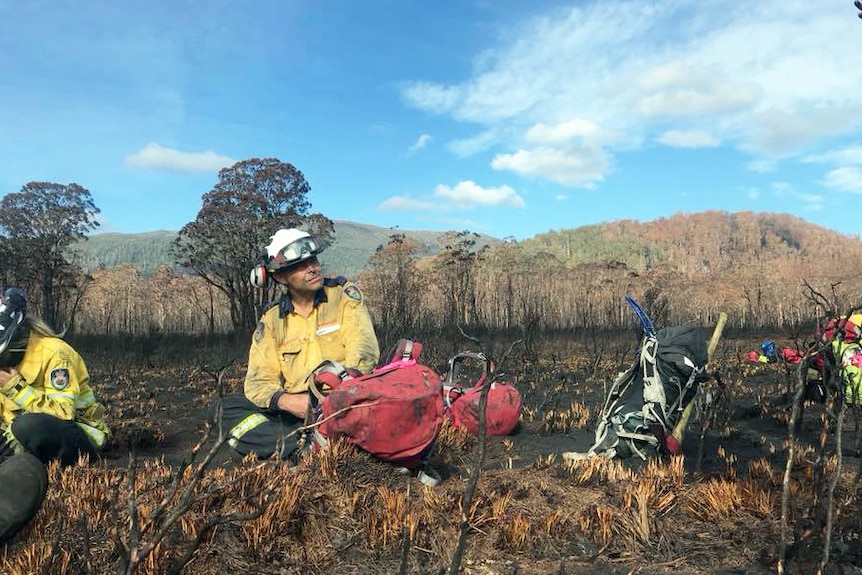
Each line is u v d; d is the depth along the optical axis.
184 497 1.71
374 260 35.25
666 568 2.63
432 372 3.64
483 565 2.64
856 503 3.08
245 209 41.34
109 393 9.09
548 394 7.54
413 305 14.95
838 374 2.55
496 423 5.18
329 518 2.94
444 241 33.59
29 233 42.44
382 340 11.34
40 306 36.22
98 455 4.28
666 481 3.50
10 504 2.40
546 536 2.90
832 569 2.49
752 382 8.48
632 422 4.10
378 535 2.81
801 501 3.20
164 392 9.16
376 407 3.36
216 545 2.60
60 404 3.93
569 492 3.48
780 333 18.98
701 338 4.15
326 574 2.55
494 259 52.59
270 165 43.25
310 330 4.14
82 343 19.56
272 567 2.56
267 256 4.06
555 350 14.75
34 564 2.31
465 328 15.37
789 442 2.26
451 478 3.79
